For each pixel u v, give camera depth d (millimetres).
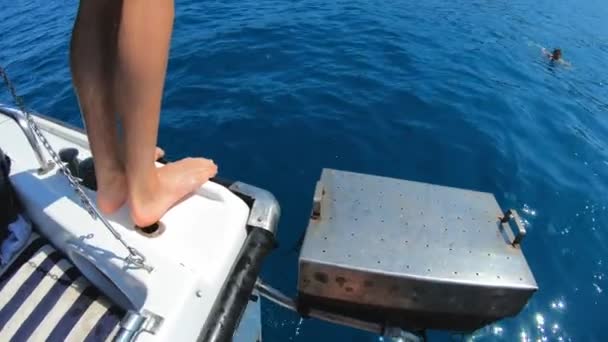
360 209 2008
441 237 1885
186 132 4168
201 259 1411
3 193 1449
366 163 3855
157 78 1109
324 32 6973
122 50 1031
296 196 3424
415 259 1775
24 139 1858
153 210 1424
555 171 3990
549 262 3025
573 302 2756
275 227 1721
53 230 1532
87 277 1515
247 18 7469
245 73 5457
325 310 2039
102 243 1422
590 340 2553
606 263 3039
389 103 4848
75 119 4660
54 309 1438
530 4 10398
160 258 1383
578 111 5375
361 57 6098
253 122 4352
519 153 4168
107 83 1118
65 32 7285
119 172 1343
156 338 1209
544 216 3430
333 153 3953
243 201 1686
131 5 999
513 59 6863
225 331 1401
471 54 6734
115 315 1453
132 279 1335
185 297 1293
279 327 2553
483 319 1903
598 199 3646
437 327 2016
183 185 1565
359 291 1842
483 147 4168
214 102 4730
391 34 7125
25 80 5637
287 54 6047
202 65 5629
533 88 5844
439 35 7398
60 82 5508
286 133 4195
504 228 1949
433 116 4652
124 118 1161
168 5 1053
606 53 7941
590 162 4230
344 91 5059
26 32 7434
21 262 1533
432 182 3689
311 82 5242
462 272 1735
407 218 1971
